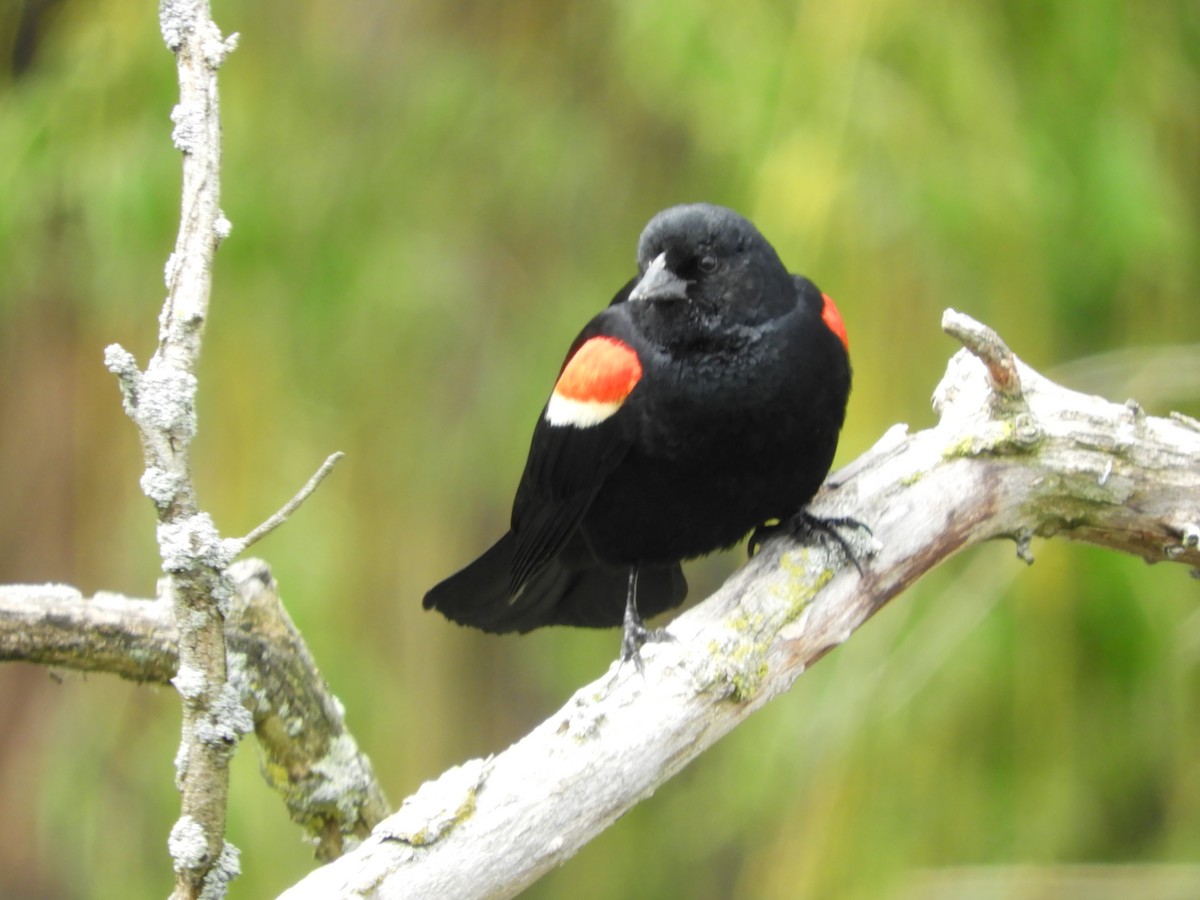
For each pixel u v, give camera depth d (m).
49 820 11.58
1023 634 9.73
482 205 13.44
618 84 13.47
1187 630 9.73
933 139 9.91
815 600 7.25
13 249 11.60
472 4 13.62
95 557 12.06
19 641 7.29
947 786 9.68
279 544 11.66
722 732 6.77
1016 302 9.91
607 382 7.98
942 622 9.81
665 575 9.24
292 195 12.12
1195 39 11.09
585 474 8.16
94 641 7.36
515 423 13.52
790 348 7.84
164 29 5.62
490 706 16.08
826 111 9.93
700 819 12.27
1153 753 9.93
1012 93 10.32
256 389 11.61
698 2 10.59
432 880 5.89
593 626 9.59
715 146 11.34
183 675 5.54
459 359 14.05
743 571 7.36
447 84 13.26
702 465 7.95
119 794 11.49
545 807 6.12
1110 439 7.80
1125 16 10.61
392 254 12.65
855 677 9.89
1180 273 10.51
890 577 7.55
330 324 12.17
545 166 13.40
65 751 11.68
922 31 10.05
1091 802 9.88
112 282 11.51
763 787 10.09
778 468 7.95
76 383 12.52
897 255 9.80
